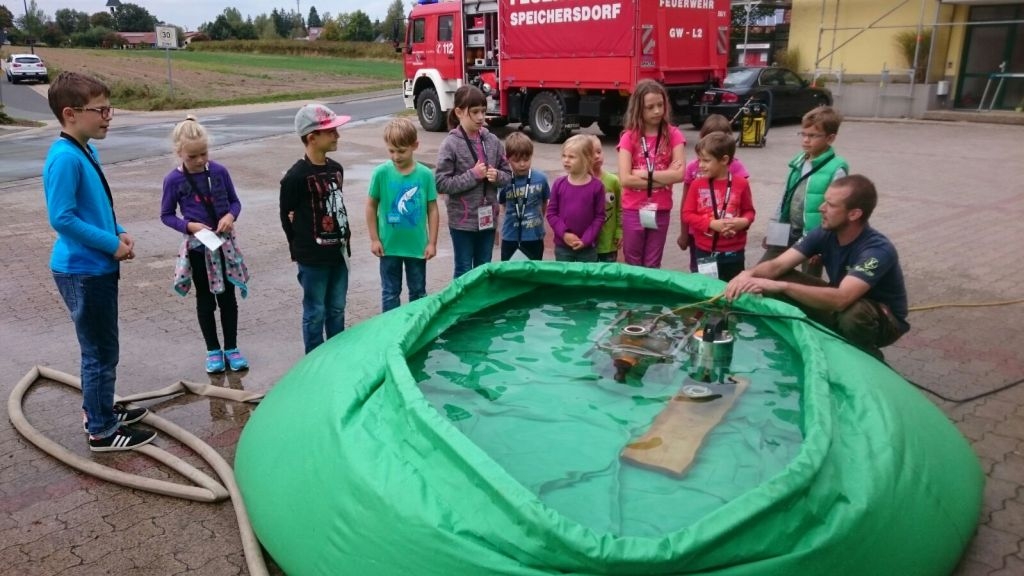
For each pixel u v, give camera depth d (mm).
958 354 4602
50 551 2771
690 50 14234
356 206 9461
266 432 3178
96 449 3500
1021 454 3414
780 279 3957
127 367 4570
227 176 4281
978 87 19734
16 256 7242
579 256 4828
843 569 2176
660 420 2908
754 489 2139
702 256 4652
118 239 3316
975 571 2611
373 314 5504
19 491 3186
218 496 3074
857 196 3545
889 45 20656
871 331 3697
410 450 2520
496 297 4230
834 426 2633
